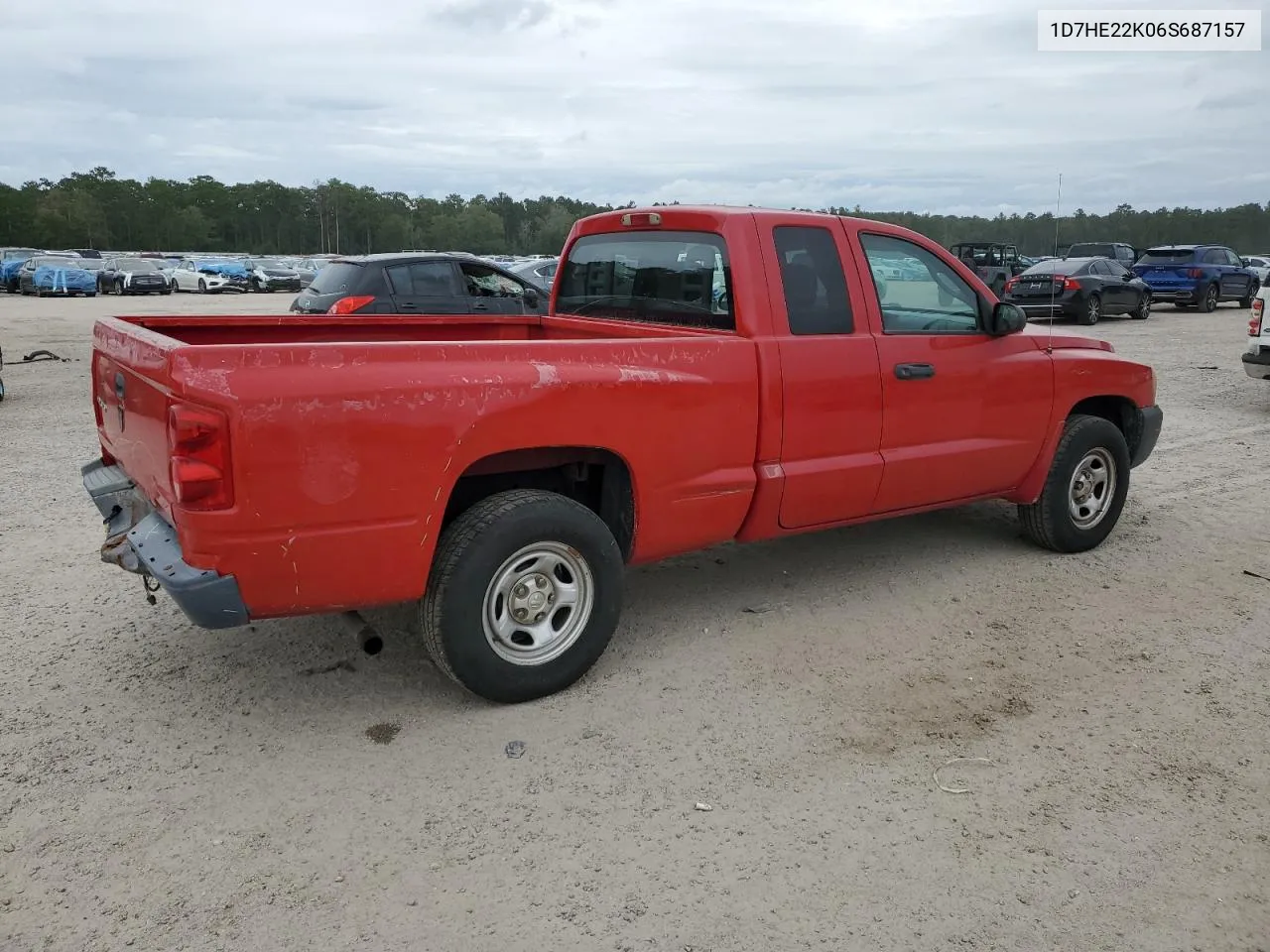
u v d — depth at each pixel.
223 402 3.04
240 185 142.00
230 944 2.55
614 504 4.09
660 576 5.32
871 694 3.95
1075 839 3.01
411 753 3.49
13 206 113.25
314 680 4.04
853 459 4.59
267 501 3.14
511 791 3.26
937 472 4.92
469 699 3.89
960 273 5.00
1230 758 3.48
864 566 5.48
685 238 4.60
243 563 3.16
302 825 3.06
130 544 3.46
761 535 4.46
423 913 2.67
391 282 10.59
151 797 3.21
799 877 2.83
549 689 3.86
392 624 4.62
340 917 2.66
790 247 4.42
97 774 3.33
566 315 5.49
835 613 4.80
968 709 3.83
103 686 3.98
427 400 3.36
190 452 3.06
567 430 3.68
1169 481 7.46
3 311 26.55
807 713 3.79
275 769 3.38
